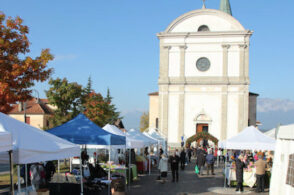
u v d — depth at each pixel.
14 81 15.55
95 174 16.48
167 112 48.00
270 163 23.36
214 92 47.69
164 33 48.19
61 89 33.72
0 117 9.40
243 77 47.06
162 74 48.34
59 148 9.85
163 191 17.95
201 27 48.38
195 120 47.81
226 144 20.38
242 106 47.03
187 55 48.22
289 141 10.13
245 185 19.56
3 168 29.86
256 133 20.48
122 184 14.77
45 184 14.20
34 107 58.66
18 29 16.09
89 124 15.73
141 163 26.19
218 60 47.66
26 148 8.77
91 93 46.53
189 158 37.16
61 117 33.59
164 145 37.44
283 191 10.36
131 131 25.72
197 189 18.84
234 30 47.34
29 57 15.57
